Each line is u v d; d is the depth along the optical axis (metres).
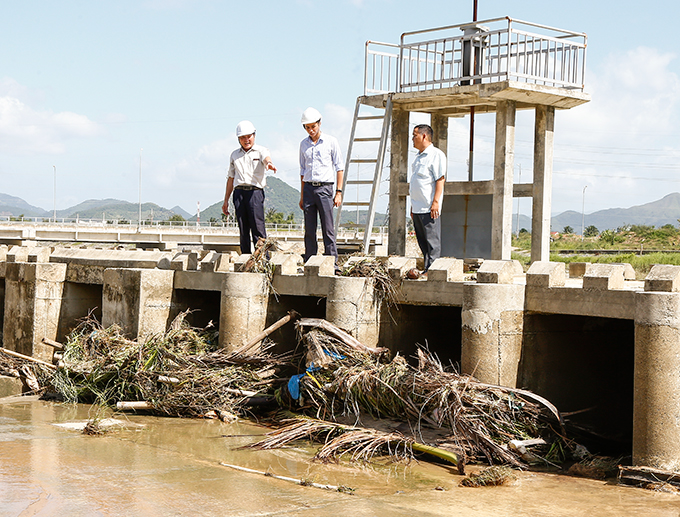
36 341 14.80
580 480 8.10
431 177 11.03
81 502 6.75
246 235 13.23
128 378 12.22
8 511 6.43
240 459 8.71
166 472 7.98
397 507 6.95
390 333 11.27
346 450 8.93
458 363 11.66
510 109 13.30
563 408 10.10
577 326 10.32
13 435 9.88
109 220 67.50
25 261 15.79
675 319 7.75
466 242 14.40
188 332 12.42
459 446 8.55
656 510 7.00
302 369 11.95
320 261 11.50
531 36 13.05
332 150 12.09
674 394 7.78
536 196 13.91
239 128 12.81
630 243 62.31
